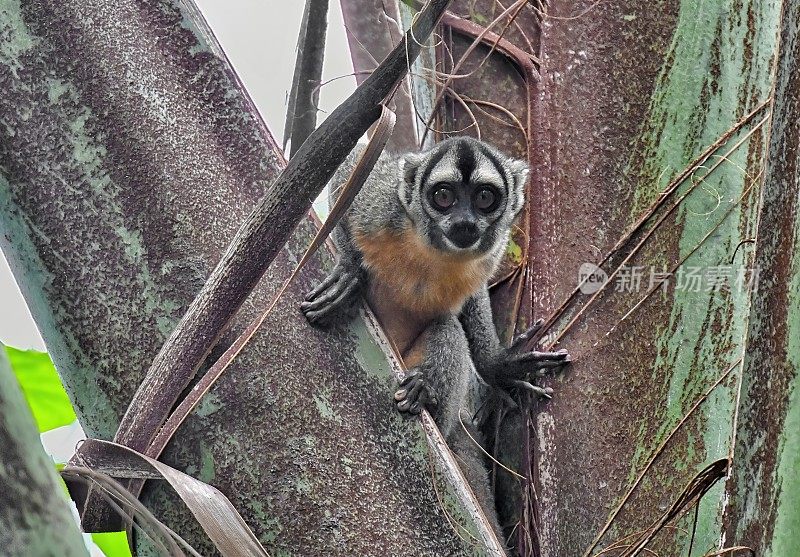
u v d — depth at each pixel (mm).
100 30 7113
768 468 5410
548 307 8227
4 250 6844
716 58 8086
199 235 6727
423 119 10141
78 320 6602
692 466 7164
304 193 5887
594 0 8633
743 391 5633
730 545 5516
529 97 8906
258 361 6520
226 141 7117
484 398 10125
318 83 9812
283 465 6277
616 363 7664
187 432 6305
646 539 6449
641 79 8266
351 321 6836
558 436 7738
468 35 9555
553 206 8438
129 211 6754
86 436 6605
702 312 7559
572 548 7379
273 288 6848
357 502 6270
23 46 7012
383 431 6551
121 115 6938
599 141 8305
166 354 5922
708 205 7793
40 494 3285
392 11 11000
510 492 9234
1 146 6824
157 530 5316
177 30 7293
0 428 3232
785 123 5629
